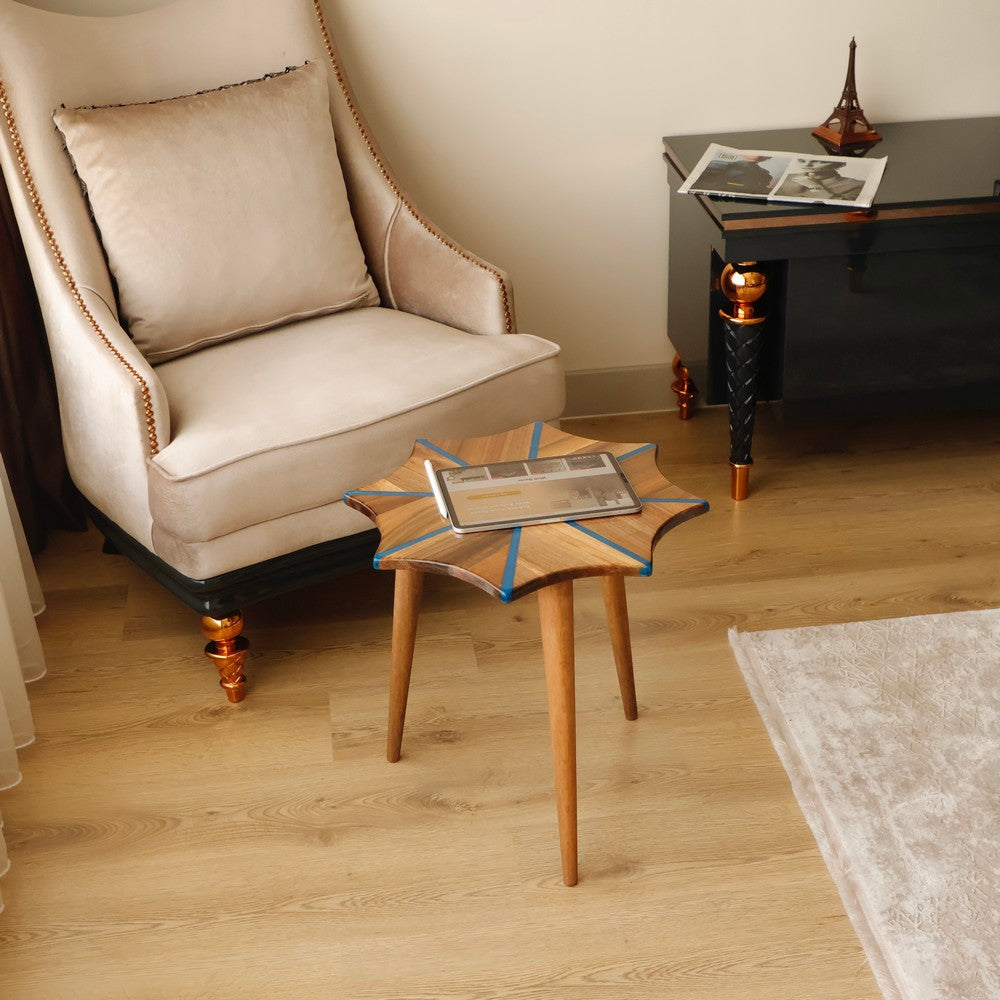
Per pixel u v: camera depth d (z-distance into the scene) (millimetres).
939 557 2166
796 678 1854
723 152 2357
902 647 1917
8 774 1710
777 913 1468
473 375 1900
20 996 1399
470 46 2406
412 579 1598
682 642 1974
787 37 2475
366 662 1969
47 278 1925
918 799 1605
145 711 1873
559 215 2584
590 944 1438
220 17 2133
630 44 2443
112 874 1568
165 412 1758
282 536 1784
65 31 2008
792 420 2297
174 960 1439
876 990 1361
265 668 1961
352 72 2398
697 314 2395
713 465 2521
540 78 2453
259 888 1538
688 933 1445
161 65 2086
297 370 1904
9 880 1564
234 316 2027
